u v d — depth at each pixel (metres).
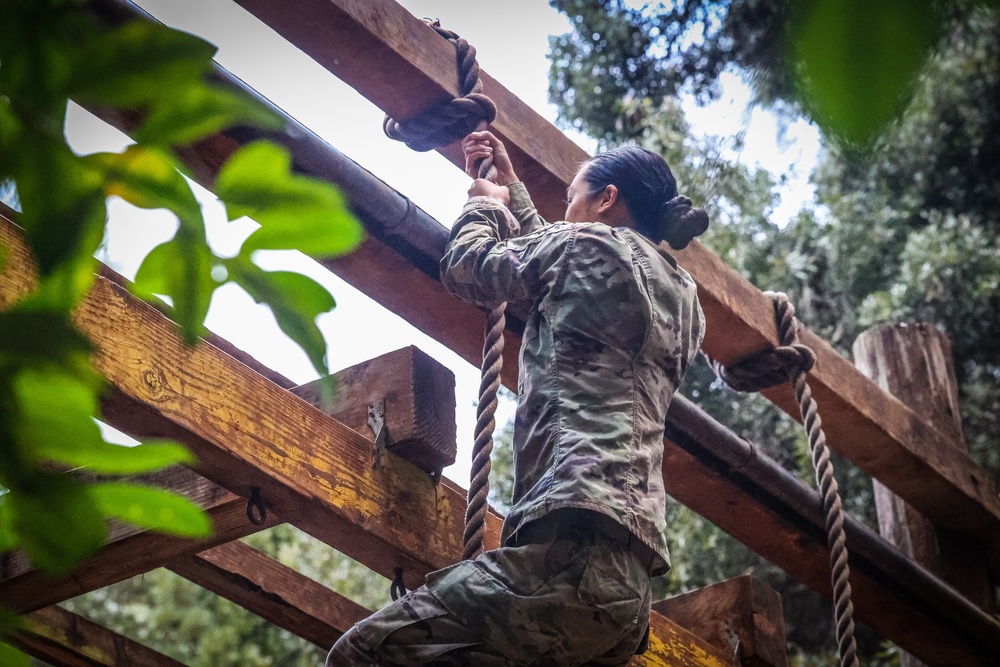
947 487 5.20
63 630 3.82
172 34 0.75
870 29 0.65
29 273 2.41
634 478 2.49
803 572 4.70
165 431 2.76
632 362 2.63
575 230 2.73
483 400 2.93
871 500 8.13
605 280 2.66
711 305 4.21
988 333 7.93
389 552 3.16
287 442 2.99
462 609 2.43
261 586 3.72
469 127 3.51
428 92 3.46
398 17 3.40
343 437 3.14
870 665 8.21
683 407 4.07
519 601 2.40
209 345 2.91
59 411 0.78
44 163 0.76
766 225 8.05
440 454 3.27
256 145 0.82
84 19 0.75
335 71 3.43
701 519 7.98
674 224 2.94
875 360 5.85
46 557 0.79
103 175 0.77
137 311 2.77
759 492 4.42
